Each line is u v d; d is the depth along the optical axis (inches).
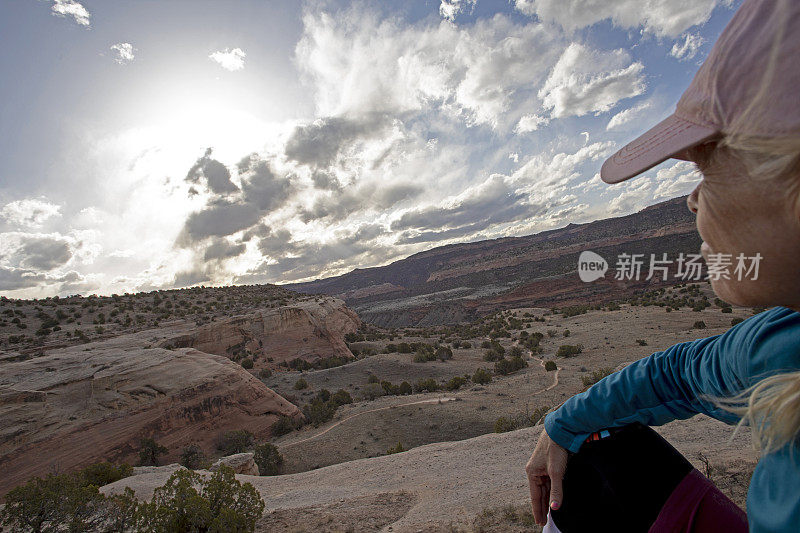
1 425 1475.1
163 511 247.9
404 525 194.2
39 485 287.7
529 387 1823.3
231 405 1939.0
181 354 2063.2
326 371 2866.6
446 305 6771.7
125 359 1961.1
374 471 628.4
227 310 3909.9
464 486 340.2
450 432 1460.4
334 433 1658.5
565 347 2400.3
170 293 4670.3
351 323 4820.4
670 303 3250.5
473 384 2144.4
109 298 4005.9
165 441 1716.3
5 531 267.9
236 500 260.7
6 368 1815.9
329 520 229.0
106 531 277.4
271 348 3324.3
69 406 1651.1
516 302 5728.3
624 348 2244.1
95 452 1541.6
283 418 1967.3
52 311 3289.9
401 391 2207.2
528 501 172.9
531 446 557.0
